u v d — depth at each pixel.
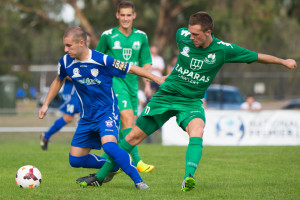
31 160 22.34
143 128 14.89
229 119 35.31
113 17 74.88
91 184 14.91
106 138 14.06
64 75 14.91
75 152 14.79
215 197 13.25
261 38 75.00
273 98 60.34
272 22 74.62
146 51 21.52
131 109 20.20
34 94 95.62
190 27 13.97
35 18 82.81
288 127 35.31
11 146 31.98
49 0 87.38
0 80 60.03
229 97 52.66
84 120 14.60
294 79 62.78
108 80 14.43
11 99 60.41
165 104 14.84
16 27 97.50
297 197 13.35
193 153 13.89
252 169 19.58
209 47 14.33
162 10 80.25
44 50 140.75
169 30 83.38
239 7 72.56
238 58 14.43
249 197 13.30
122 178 17.47
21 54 107.12
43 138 27.55
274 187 15.16
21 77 98.56
